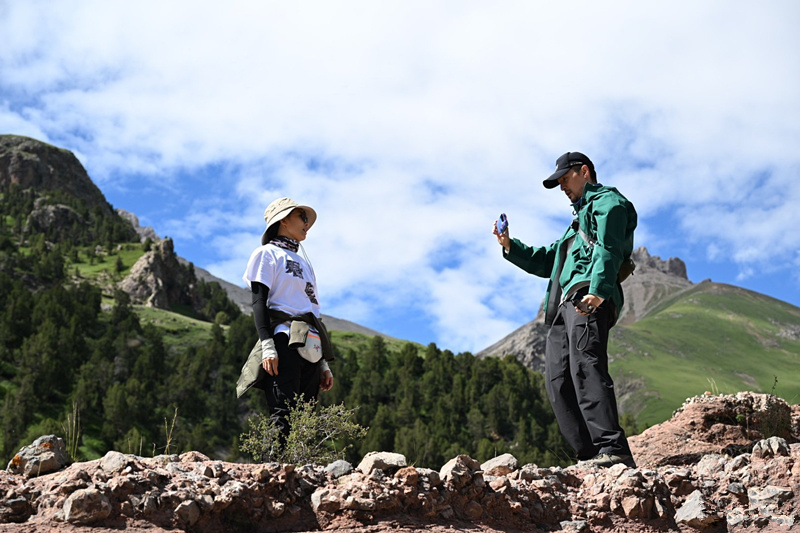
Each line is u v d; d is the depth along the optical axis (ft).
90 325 364.58
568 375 15.28
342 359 415.85
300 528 9.45
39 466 9.50
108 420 253.85
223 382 322.34
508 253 17.16
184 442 258.16
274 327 13.12
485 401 357.20
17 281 398.21
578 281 14.64
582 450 15.02
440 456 269.03
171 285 528.22
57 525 8.15
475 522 10.53
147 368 312.09
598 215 14.57
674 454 20.58
